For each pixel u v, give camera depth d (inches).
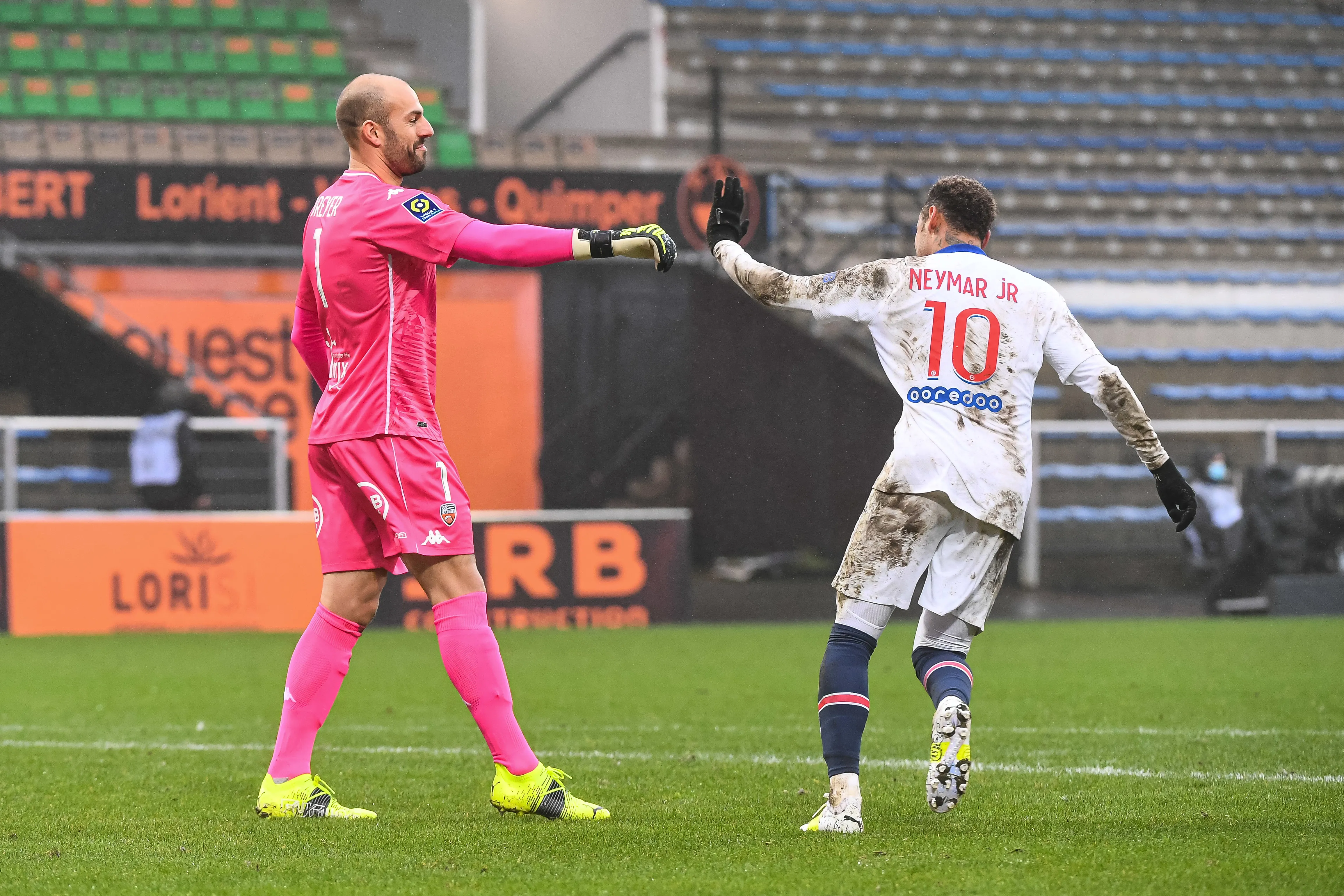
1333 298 2529.5
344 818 513.3
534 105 2896.2
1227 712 848.3
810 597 1808.6
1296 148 2773.1
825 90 2743.6
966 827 485.7
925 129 2748.5
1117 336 2384.4
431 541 506.3
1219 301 2501.2
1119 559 1991.9
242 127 2383.1
